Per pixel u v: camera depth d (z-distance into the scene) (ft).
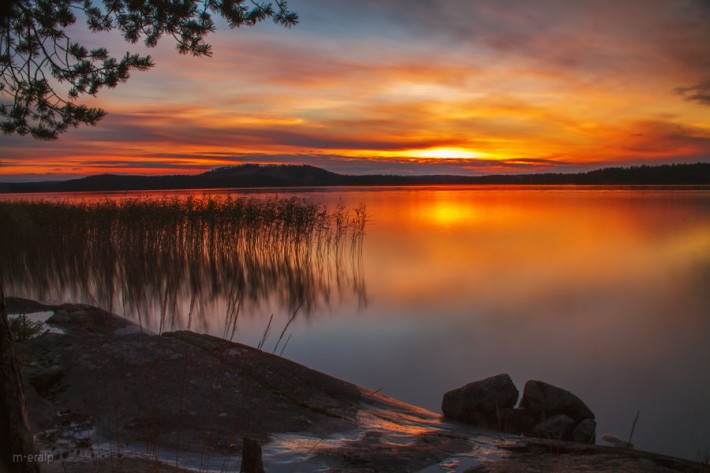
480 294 47.26
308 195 312.50
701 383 24.99
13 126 17.79
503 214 154.51
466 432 17.03
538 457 13.67
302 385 18.84
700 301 44.09
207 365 18.11
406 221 130.31
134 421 14.19
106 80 17.67
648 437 18.98
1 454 7.69
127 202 55.06
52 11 17.34
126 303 39.55
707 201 221.05
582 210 169.89
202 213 55.77
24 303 27.53
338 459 13.15
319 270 57.72
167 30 17.35
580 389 24.31
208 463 12.29
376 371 26.58
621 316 38.73
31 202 55.77
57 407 14.84
